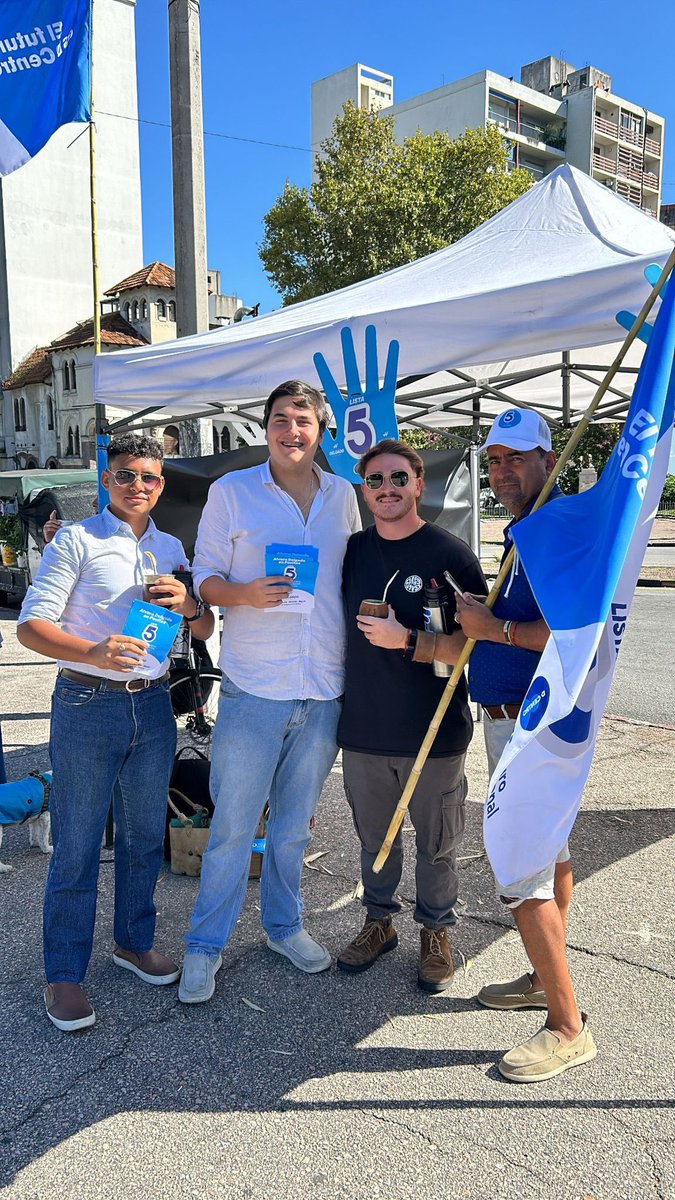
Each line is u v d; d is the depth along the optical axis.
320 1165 2.12
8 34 5.28
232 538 2.89
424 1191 2.03
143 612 2.60
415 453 2.81
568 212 4.25
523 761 2.31
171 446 25.08
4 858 4.09
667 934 3.29
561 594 2.23
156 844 2.95
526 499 2.70
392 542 2.86
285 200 22.14
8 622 12.34
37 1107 2.33
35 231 34.09
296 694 2.87
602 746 6.00
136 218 36.38
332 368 3.77
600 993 2.88
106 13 34.16
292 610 2.72
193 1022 2.73
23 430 34.50
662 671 9.02
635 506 2.17
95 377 4.61
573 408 7.30
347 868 3.98
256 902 3.63
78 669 2.67
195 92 7.31
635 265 3.05
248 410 6.50
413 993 2.90
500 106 55.69
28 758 5.66
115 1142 2.20
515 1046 2.59
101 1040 2.64
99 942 3.29
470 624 2.54
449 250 4.60
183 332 7.57
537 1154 2.14
